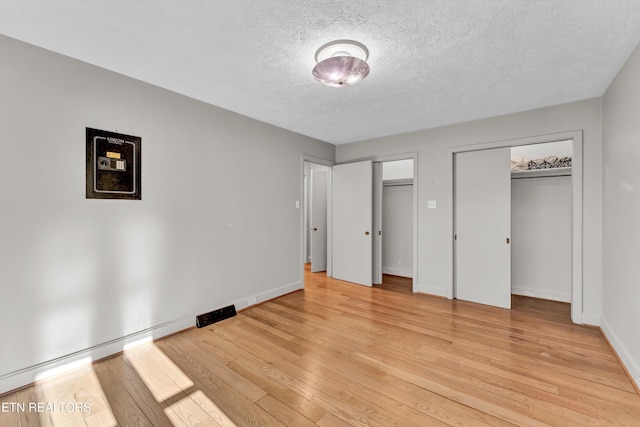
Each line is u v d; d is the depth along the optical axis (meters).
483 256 3.43
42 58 1.89
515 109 3.04
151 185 2.44
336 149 4.79
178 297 2.64
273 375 1.96
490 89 2.54
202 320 2.78
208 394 1.77
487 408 1.64
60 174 1.96
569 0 1.45
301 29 1.70
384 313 3.14
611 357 2.19
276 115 3.24
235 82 2.40
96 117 2.12
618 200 2.22
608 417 1.57
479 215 3.46
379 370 2.03
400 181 4.87
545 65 2.12
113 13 1.55
